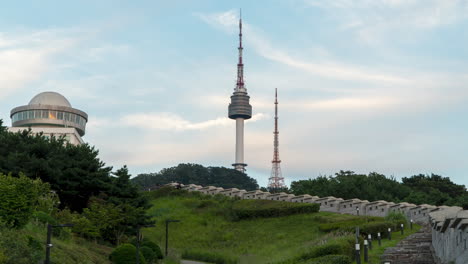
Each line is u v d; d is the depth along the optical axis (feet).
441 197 377.71
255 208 239.50
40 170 175.94
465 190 431.84
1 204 112.16
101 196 181.88
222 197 290.76
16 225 115.14
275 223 222.07
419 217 196.54
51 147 194.18
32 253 105.70
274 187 651.25
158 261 156.46
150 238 213.87
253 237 205.16
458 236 86.53
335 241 132.87
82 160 189.88
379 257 122.93
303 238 185.06
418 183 435.94
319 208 239.71
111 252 141.59
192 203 281.74
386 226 161.58
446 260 102.06
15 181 118.83
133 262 135.74
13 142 188.85
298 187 423.23
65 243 132.16
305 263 115.55
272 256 159.63
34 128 422.00
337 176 416.05
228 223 235.40
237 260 167.73
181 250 195.11
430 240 143.84
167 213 264.31
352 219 201.98
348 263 112.68
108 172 194.70
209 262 177.27
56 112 440.86
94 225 159.63
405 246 137.18
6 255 97.35
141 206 194.49
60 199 184.85
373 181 393.50
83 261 121.29
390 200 363.97
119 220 165.68
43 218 134.41
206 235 219.00
